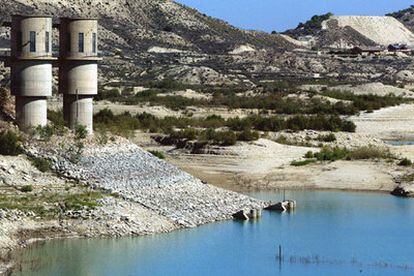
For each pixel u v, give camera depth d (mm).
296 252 65562
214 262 61844
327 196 88688
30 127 72500
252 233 70250
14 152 69688
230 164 102625
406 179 95562
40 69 72625
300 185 93562
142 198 70812
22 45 72062
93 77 75938
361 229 73438
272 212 79312
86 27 75000
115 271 58219
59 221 63812
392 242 69438
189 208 72938
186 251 63844
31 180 68062
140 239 65375
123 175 72438
